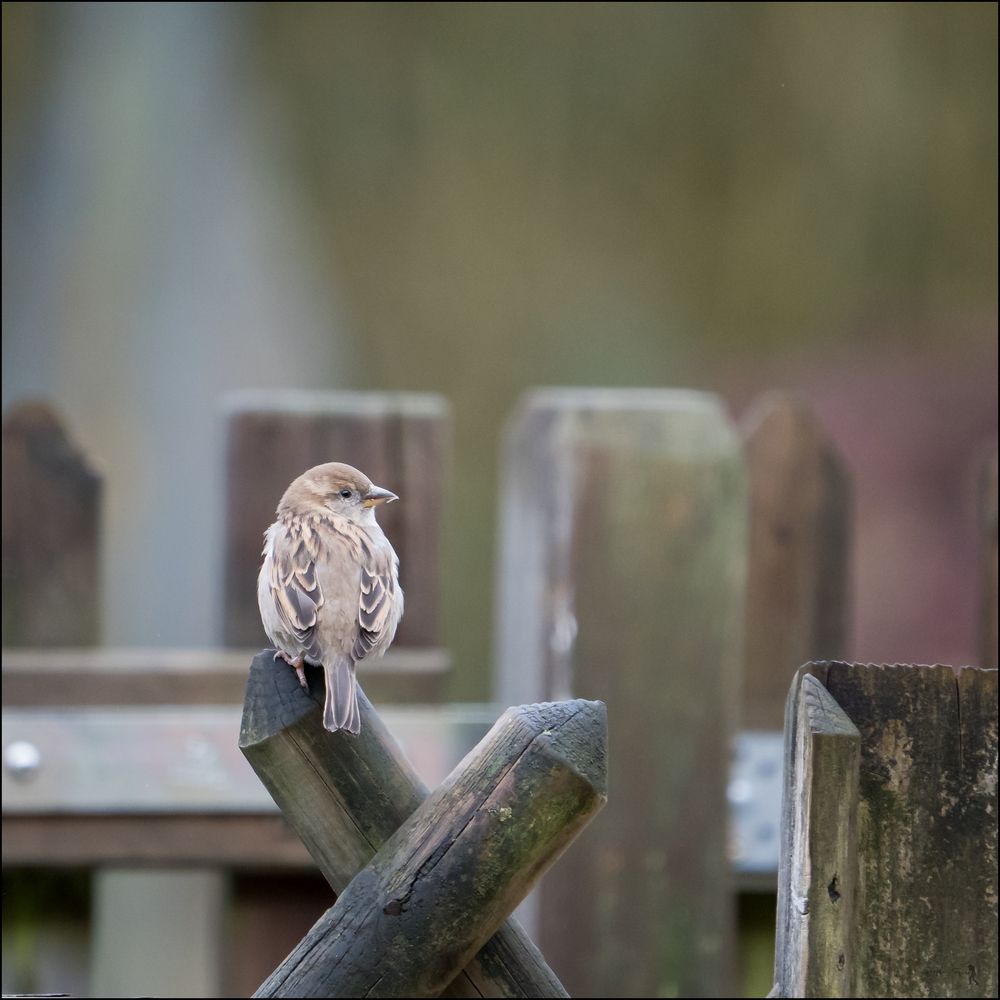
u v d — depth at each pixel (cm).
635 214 2550
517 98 2531
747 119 2578
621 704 800
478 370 2467
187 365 2348
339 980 482
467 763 494
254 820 776
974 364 2530
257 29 2438
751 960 831
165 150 2375
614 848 797
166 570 2092
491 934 490
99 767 777
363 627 659
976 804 495
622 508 801
